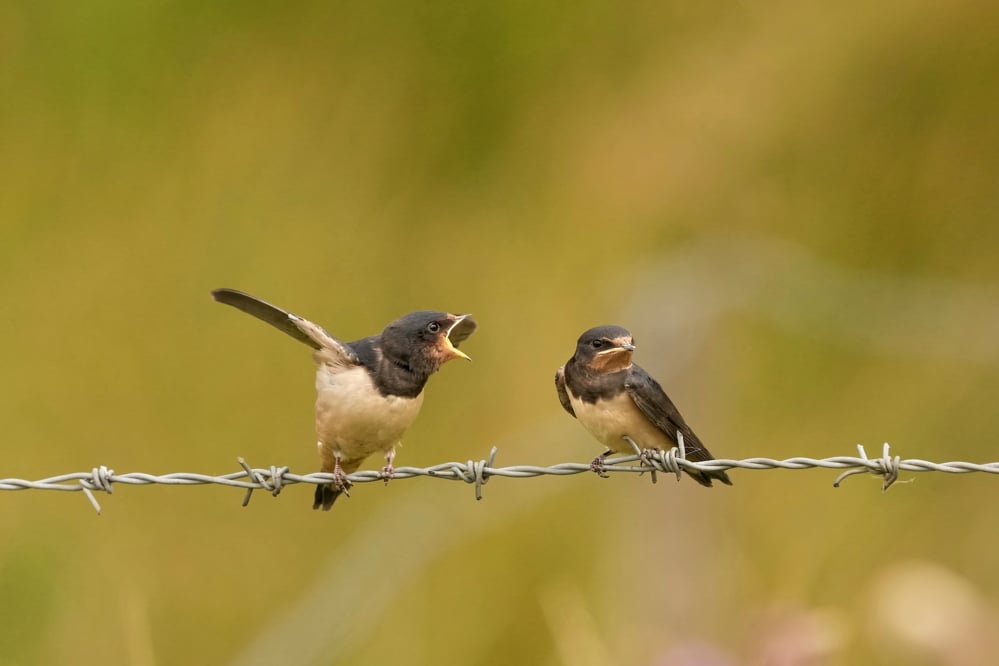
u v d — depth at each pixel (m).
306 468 13.82
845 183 16.62
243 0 16.69
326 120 16.38
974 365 14.55
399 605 11.68
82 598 12.51
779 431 14.27
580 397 8.77
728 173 16.50
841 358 14.70
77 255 15.47
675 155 16.50
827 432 14.27
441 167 16.50
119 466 13.89
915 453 13.99
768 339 14.81
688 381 11.89
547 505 12.31
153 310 15.09
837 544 12.38
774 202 16.33
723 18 17.39
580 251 15.85
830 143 16.80
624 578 11.19
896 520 12.75
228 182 15.85
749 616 10.26
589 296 15.50
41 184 15.88
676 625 10.88
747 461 7.89
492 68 16.83
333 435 8.34
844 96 16.98
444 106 16.66
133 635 8.63
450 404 14.38
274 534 13.41
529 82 16.94
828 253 16.27
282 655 11.20
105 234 15.56
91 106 16.27
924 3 16.94
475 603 11.89
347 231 15.76
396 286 15.73
